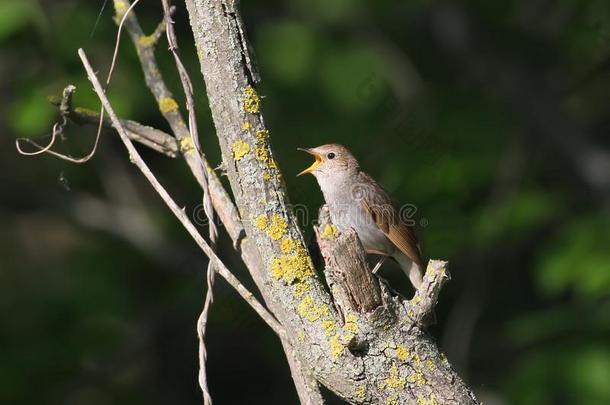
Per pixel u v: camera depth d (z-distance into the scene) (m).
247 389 13.09
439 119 12.75
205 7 4.61
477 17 13.48
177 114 5.97
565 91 12.90
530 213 11.74
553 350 10.27
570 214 12.28
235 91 4.61
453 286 12.48
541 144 12.77
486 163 12.40
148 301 13.08
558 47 13.23
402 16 14.12
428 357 4.46
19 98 11.56
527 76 12.90
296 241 4.59
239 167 4.61
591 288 10.10
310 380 4.70
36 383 11.83
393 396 4.39
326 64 13.73
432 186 11.99
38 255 15.30
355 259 4.47
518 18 13.34
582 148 12.38
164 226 13.30
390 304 4.48
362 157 12.24
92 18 11.98
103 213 13.63
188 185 13.01
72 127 12.90
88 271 13.34
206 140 10.51
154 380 12.81
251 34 13.97
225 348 12.89
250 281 10.11
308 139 12.70
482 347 12.05
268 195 4.60
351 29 14.17
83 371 12.18
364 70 13.59
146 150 13.16
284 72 13.66
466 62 13.18
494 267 12.62
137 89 11.61
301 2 14.37
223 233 10.29
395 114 11.80
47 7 12.12
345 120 13.01
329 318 4.46
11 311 12.98
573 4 13.11
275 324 4.66
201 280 12.85
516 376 10.24
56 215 14.21
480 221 11.72
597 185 12.12
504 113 13.09
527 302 12.58
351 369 4.37
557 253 10.84
